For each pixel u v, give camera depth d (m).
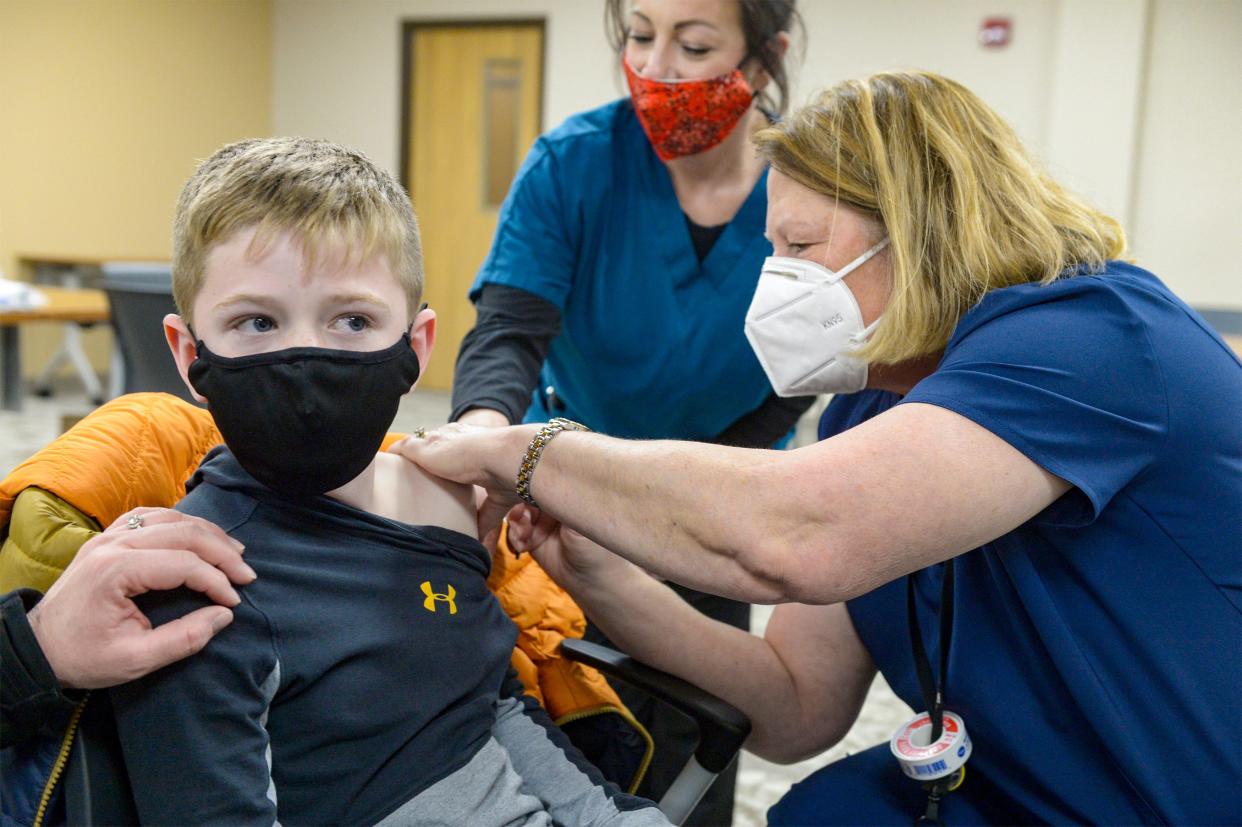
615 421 1.71
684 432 1.71
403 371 0.90
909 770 1.08
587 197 1.55
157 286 3.18
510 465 1.00
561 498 0.97
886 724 2.44
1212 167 5.21
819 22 5.62
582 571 1.18
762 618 3.15
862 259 1.04
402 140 6.54
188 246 0.88
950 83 1.08
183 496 1.02
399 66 6.48
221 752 0.80
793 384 1.11
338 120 6.74
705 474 0.90
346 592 0.92
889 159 1.01
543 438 0.99
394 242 0.91
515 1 6.11
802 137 1.06
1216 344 0.99
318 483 0.90
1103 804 1.04
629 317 1.60
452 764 0.94
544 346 1.53
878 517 0.87
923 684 1.13
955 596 1.10
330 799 0.89
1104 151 5.26
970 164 1.01
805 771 2.22
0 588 0.90
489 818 0.93
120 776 0.83
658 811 1.01
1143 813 1.03
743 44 1.43
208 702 0.81
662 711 1.51
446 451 1.05
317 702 0.88
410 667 0.93
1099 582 0.98
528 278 1.50
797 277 1.06
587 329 1.63
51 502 0.92
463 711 0.97
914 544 0.88
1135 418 0.92
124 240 6.38
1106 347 0.92
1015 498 0.90
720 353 1.61
